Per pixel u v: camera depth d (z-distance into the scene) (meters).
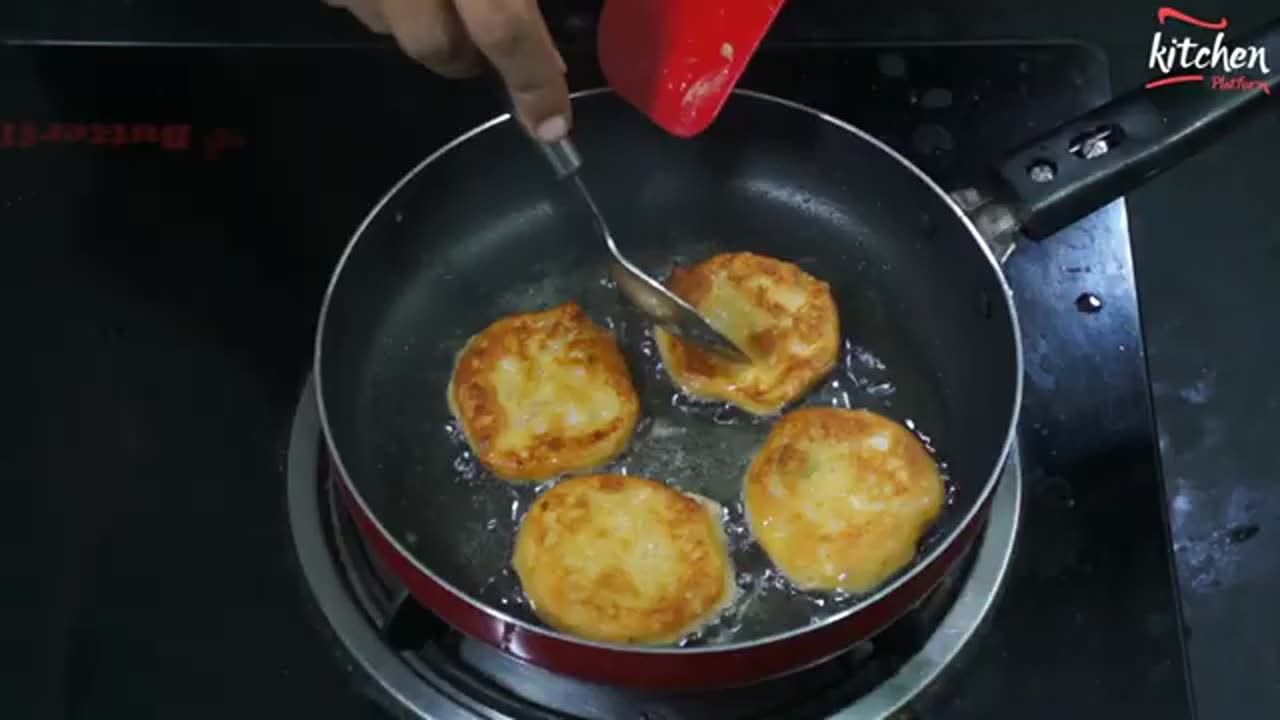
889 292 0.65
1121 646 0.57
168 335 0.63
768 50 0.70
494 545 0.59
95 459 0.60
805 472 0.59
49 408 0.62
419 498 0.60
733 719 0.56
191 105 0.68
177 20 0.72
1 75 0.69
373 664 0.56
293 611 0.58
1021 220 0.59
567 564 0.57
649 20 0.57
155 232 0.65
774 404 0.62
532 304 0.65
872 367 0.63
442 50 0.50
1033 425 0.61
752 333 0.63
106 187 0.66
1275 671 0.58
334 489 0.60
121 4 0.72
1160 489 0.60
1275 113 0.69
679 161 0.67
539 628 0.50
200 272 0.65
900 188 0.64
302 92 0.69
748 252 0.65
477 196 0.66
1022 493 0.60
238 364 0.62
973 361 0.62
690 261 0.66
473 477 0.60
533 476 0.60
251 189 0.67
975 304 0.62
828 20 0.72
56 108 0.68
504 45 0.47
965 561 0.58
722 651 0.50
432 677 0.56
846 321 0.64
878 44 0.70
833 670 0.56
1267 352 0.64
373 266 0.63
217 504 0.60
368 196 0.67
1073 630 0.57
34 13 0.72
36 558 0.58
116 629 0.57
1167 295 0.65
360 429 0.61
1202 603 0.59
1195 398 0.63
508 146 0.64
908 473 0.59
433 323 0.64
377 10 0.51
